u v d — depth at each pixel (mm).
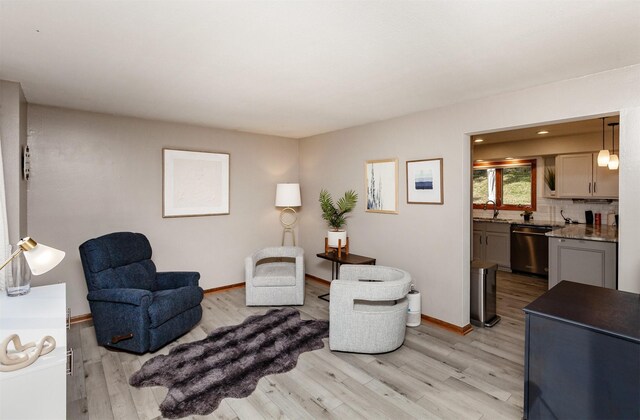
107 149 3721
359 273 3422
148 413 2094
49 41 1956
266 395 2285
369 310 2875
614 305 1805
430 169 3527
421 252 3652
